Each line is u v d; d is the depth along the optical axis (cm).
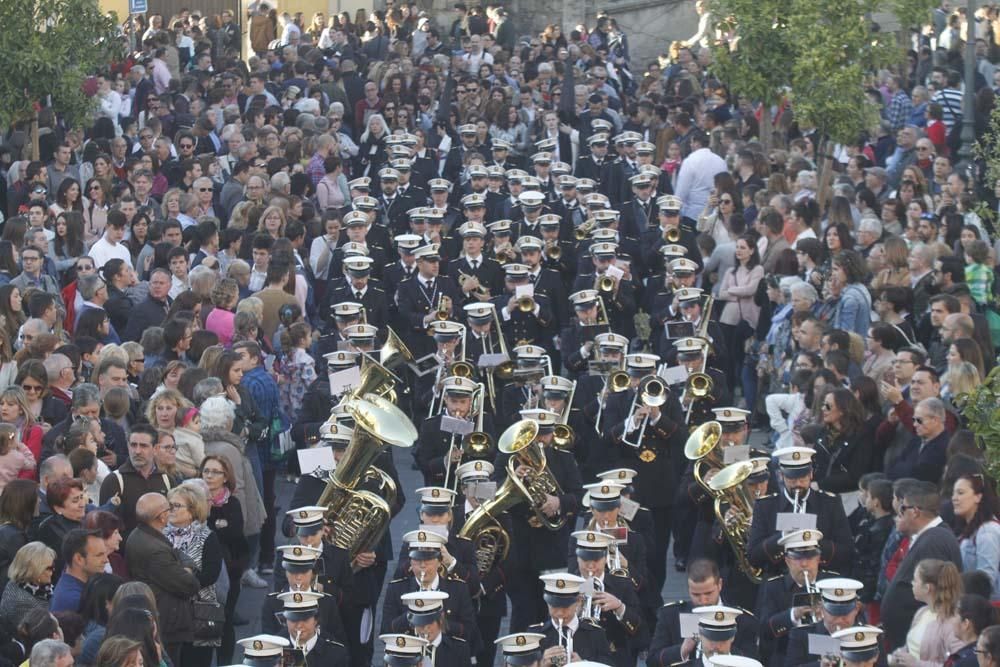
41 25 5972
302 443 3875
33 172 5600
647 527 3497
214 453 3403
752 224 5622
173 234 5006
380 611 3747
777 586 2970
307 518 3016
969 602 2584
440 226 5553
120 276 4591
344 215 5672
